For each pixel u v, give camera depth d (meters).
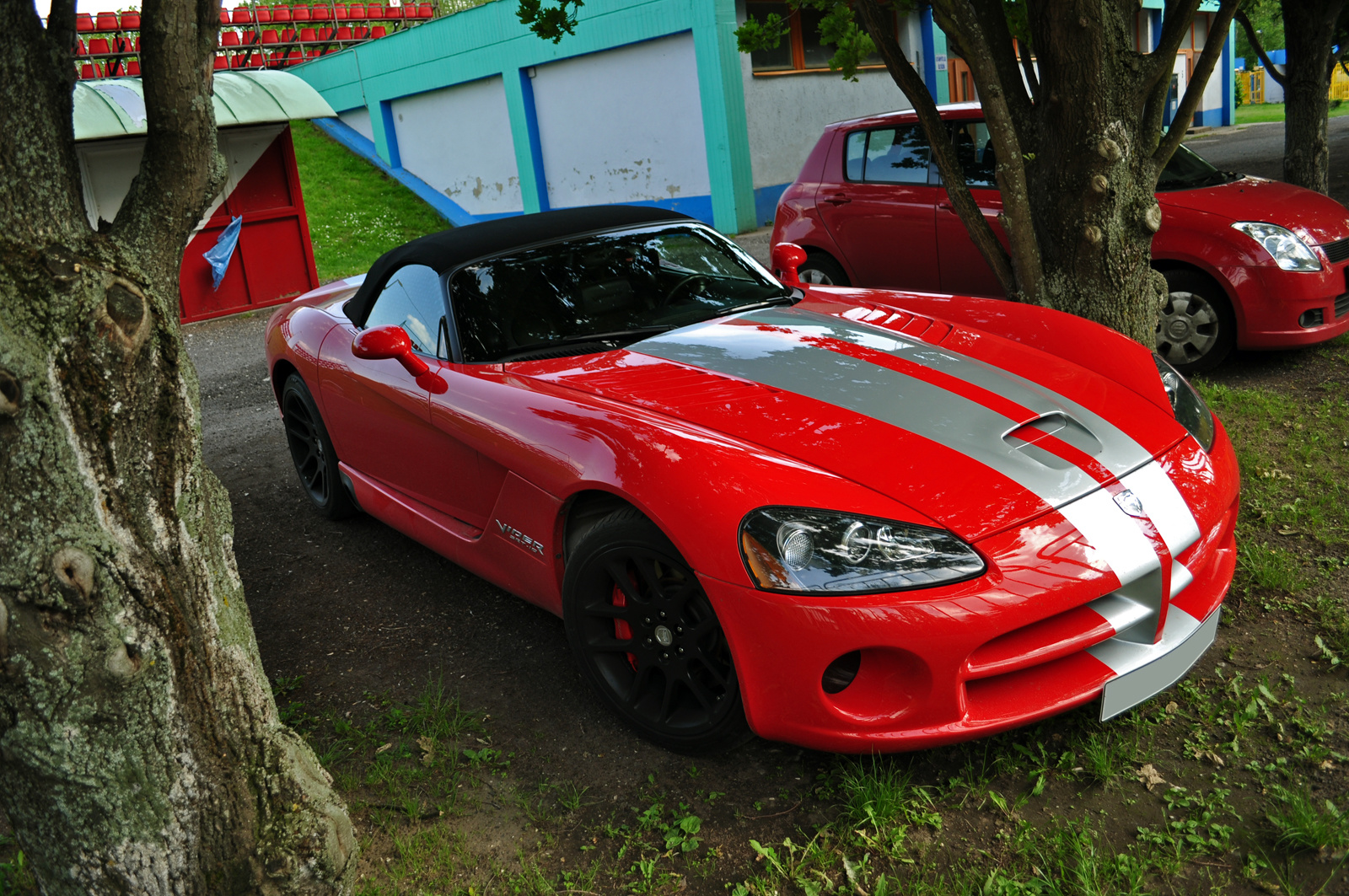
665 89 15.07
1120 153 3.89
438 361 3.19
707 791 2.31
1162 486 2.31
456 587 3.56
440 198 19.70
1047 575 2.04
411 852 2.18
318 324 4.00
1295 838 1.96
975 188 5.83
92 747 1.54
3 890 2.14
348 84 21.28
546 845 2.19
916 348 2.88
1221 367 5.21
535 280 3.31
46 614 1.47
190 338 10.17
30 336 1.45
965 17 3.72
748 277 3.65
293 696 2.91
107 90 10.29
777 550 2.02
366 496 3.77
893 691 2.05
